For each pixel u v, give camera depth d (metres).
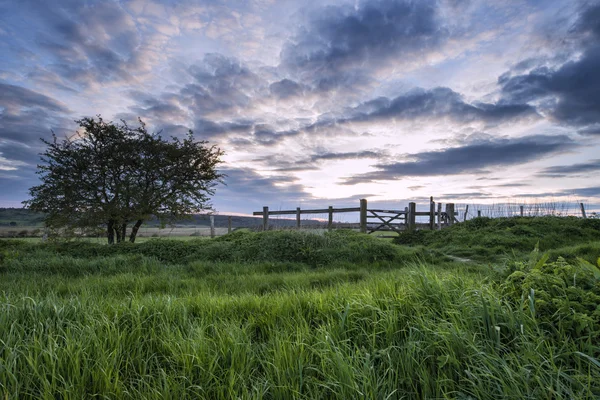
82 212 14.42
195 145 17.05
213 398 2.30
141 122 15.77
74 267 8.47
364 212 20.05
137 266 8.90
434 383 2.30
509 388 2.02
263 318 3.55
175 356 2.65
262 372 2.63
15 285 5.99
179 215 16.59
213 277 7.38
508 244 13.16
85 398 2.26
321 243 11.41
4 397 2.16
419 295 3.40
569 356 2.27
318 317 3.50
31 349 2.64
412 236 18.56
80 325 3.06
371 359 2.60
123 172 15.23
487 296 2.92
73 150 14.63
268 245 11.12
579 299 2.64
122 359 2.67
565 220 16.28
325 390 2.29
